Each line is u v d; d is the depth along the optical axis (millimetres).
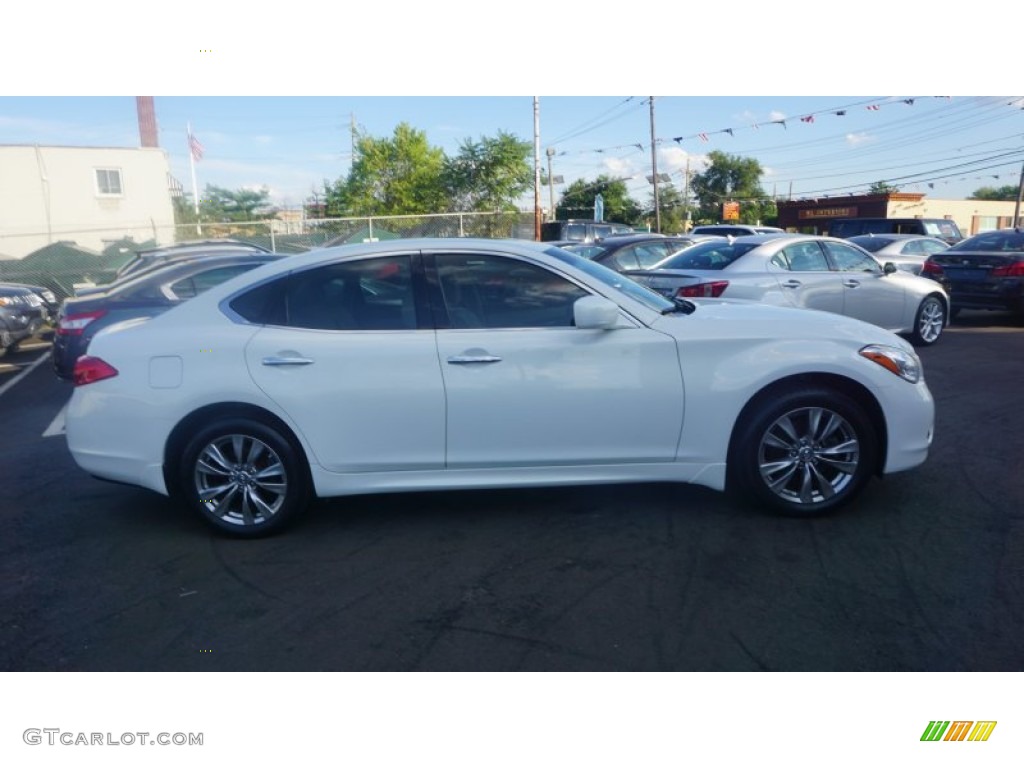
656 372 4410
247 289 4551
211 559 4324
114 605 3848
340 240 22281
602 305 4270
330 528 4684
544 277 4520
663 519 4664
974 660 3244
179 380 4379
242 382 4352
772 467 4531
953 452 5797
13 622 3711
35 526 4879
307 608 3766
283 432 4449
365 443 4418
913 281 10234
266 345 4391
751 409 4520
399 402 4363
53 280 19484
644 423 4441
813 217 47031
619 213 56781
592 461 4480
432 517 4789
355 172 37062
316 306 4492
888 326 10070
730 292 8562
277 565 4223
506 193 34688
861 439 4516
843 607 3641
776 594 3770
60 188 32562
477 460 4453
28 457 6465
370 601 3816
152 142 44812
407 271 4504
